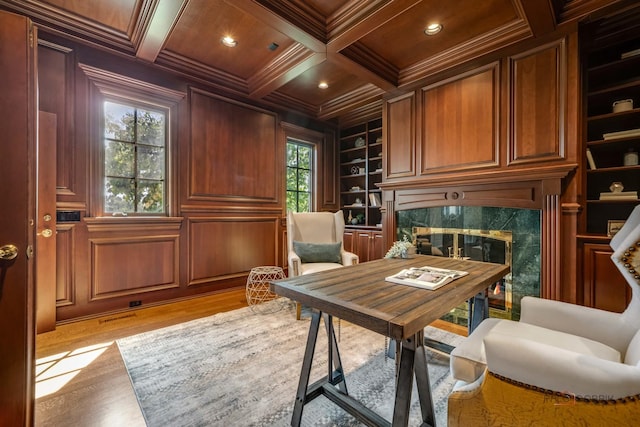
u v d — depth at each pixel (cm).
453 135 300
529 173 241
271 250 415
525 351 91
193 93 336
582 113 238
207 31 264
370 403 150
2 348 117
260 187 402
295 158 460
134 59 288
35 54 127
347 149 513
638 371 78
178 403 149
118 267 283
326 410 146
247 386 164
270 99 399
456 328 256
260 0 209
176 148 322
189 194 333
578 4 216
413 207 334
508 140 262
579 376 82
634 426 78
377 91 370
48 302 238
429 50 289
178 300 321
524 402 92
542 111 243
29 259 123
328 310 114
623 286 212
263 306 306
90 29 256
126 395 156
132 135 297
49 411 143
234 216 372
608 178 257
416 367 117
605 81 259
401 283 141
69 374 175
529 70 250
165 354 200
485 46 265
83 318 263
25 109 122
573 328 129
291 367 184
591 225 263
